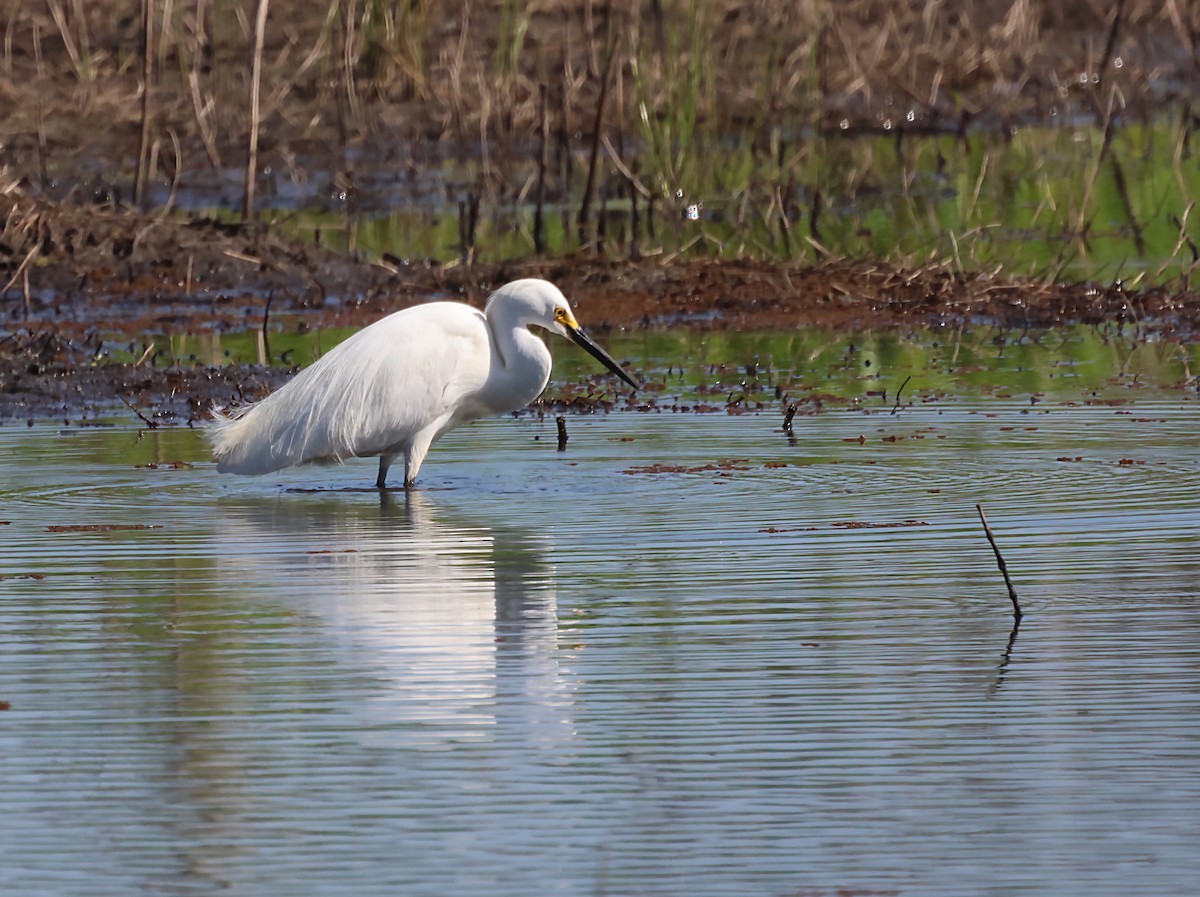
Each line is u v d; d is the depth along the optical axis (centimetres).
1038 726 843
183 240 2417
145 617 1033
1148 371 1866
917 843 726
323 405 1372
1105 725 843
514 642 978
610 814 756
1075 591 1059
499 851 723
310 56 3144
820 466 1430
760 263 2361
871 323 2183
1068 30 3741
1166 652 943
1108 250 2498
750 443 1536
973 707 869
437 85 3241
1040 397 1728
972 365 1925
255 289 2319
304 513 1305
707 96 2920
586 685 907
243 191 2850
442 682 914
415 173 2973
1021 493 1321
